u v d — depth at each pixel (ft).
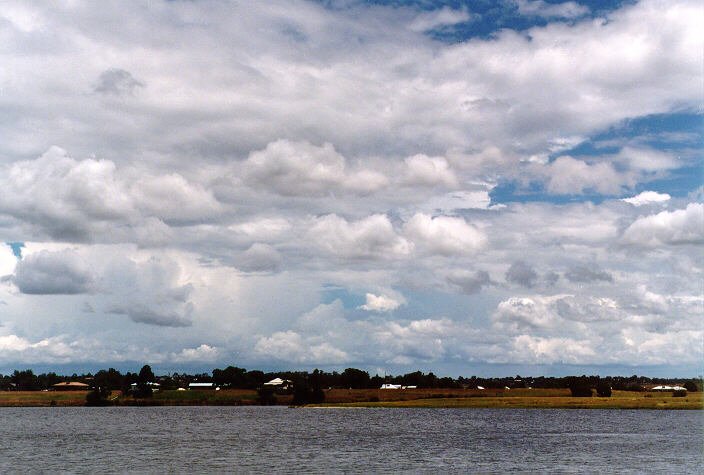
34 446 428.97
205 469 318.86
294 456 370.73
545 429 582.76
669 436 503.20
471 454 380.99
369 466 329.52
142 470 315.99
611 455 374.43
